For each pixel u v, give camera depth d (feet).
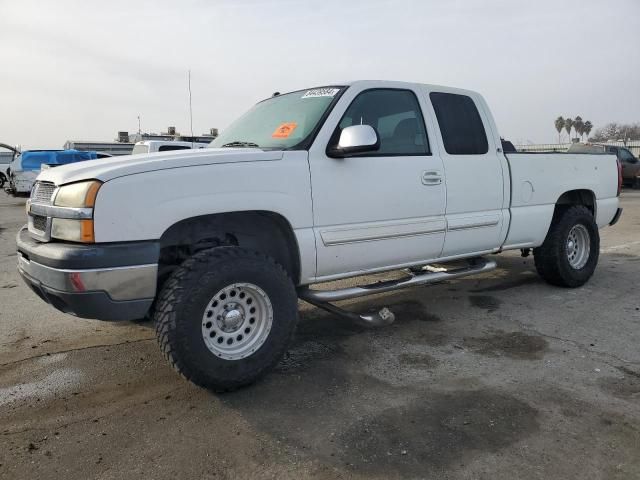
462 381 11.37
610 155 20.39
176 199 10.06
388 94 13.76
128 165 9.84
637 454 8.55
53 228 10.18
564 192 18.04
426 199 13.87
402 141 13.78
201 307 10.12
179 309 9.95
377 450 8.74
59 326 15.46
